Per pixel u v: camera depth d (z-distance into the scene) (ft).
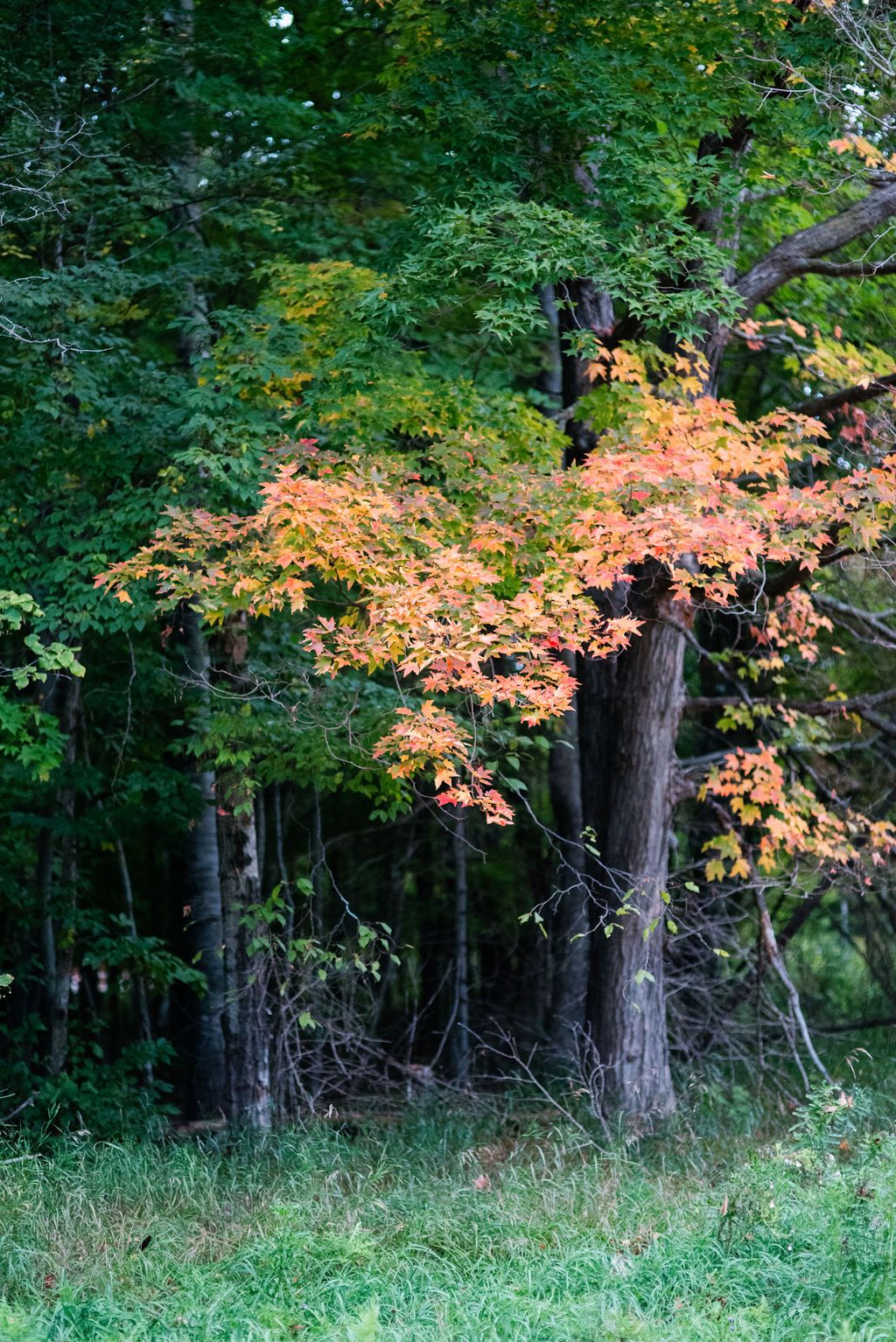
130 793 46.50
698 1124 38.50
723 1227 23.45
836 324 46.60
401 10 35.81
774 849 43.27
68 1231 28.09
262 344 34.14
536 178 34.22
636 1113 38.68
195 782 50.44
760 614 44.16
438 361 41.60
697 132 35.60
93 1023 48.16
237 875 40.32
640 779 40.57
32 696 45.62
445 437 33.30
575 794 52.75
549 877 57.41
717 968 48.91
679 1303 20.71
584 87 32.81
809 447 33.99
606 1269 23.15
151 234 40.68
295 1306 22.36
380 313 31.71
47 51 37.83
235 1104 38.93
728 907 50.72
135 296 39.47
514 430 35.65
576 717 52.70
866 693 51.39
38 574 34.35
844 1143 26.68
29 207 34.78
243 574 29.07
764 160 38.99
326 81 44.16
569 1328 19.81
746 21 34.45
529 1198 30.04
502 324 30.50
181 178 40.75
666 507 28.07
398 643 26.27
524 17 35.37
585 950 50.96
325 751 37.68
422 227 32.24
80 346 35.09
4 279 36.40
